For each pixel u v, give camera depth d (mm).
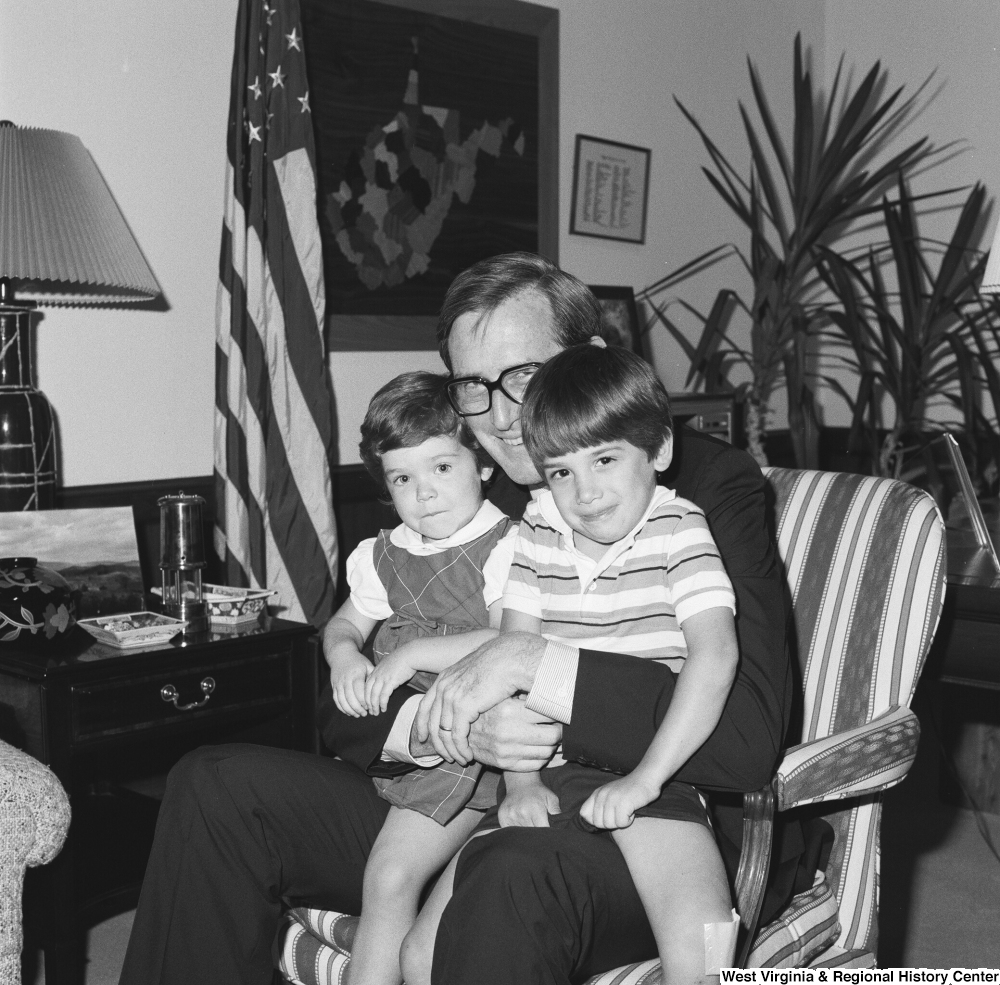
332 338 3340
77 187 2373
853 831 1678
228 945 1522
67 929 2133
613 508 1433
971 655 2264
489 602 1636
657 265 4414
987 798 3223
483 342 1608
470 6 3646
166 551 2418
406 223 3516
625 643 1457
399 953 1432
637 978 1326
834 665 1781
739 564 1501
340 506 3375
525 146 3859
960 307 4230
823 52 4996
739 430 3982
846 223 4922
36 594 2246
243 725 2605
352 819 1596
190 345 3016
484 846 1329
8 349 2463
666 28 4348
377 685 1567
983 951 2420
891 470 4449
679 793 1383
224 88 3047
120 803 2689
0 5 2625
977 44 4582
